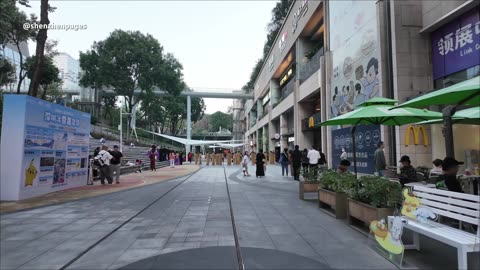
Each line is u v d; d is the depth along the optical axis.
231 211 8.64
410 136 13.31
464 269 3.75
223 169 28.31
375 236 5.09
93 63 41.06
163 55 44.75
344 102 19.09
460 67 11.95
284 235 6.18
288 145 40.03
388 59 14.49
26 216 8.09
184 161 47.44
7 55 46.50
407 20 13.84
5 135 10.61
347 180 7.54
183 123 90.56
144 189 13.53
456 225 6.05
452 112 5.77
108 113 64.31
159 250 5.30
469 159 12.38
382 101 8.16
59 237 6.14
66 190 13.16
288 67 38.75
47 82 28.17
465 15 11.70
